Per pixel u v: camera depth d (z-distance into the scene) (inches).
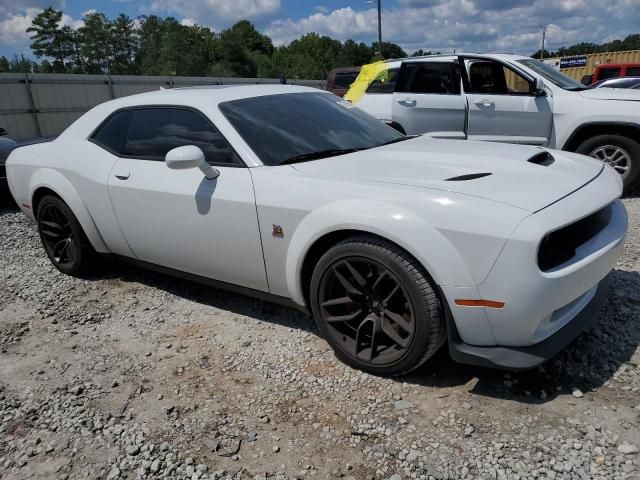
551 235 91.0
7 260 198.1
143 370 117.2
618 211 111.7
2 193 281.6
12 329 141.2
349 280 107.0
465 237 90.0
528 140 251.1
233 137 124.3
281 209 111.1
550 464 81.3
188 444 92.4
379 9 1144.8
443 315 96.7
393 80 281.7
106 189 146.7
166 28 3422.7
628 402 94.4
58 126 767.7
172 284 166.2
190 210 127.6
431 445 87.6
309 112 141.6
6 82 700.7
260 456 88.4
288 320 136.2
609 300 131.6
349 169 113.3
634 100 227.3
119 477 85.9
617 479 77.6
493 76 257.1
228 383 109.9
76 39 2866.6
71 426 99.3
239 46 3058.6
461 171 107.7
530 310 88.4
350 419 95.7
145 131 144.3
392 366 103.7
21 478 87.5
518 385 101.7
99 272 180.1
